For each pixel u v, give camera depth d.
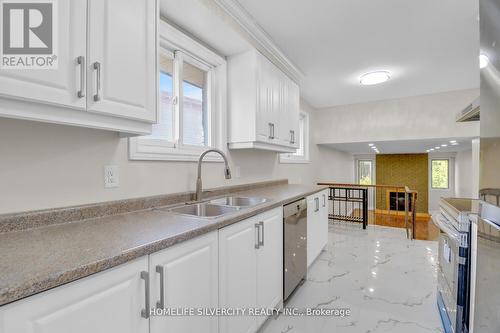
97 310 0.74
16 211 1.05
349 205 6.59
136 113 1.18
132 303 0.84
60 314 0.66
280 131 2.70
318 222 2.87
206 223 1.19
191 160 1.96
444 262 1.75
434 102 4.05
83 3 0.97
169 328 0.97
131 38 1.16
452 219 1.58
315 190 2.71
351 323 1.78
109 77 1.06
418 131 4.16
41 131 1.13
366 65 2.98
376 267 2.72
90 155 1.31
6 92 0.79
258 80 2.29
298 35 2.35
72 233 1.01
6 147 1.03
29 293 0.60
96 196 1.33
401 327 1.73
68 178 1.22
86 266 0.71
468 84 3.61
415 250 3.24
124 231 1.04
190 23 1.86
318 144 5.11
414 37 2.37
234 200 2.17
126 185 1.49
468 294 1.35
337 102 4.62
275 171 3.38
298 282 2.22
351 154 8.73
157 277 0.93
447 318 1.64
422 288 2.27
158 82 1.31
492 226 0.82
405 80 3.45
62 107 0.93
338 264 2.81
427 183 8.44
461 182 7.36
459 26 2.17
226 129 2.36
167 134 1.92
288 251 2.02
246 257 1.46
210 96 2.27
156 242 0.91
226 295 1.29
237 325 1.38
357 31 2.28
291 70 2.96
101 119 1.07
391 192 8.77
